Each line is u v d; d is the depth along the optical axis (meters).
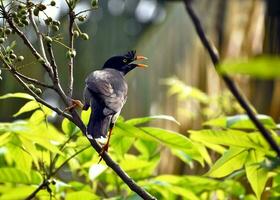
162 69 15.05
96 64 20.38
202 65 14.70
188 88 12.97
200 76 14.65
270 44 13.77
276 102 12.90
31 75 17.64
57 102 19.16
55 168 9.67
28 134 8.67
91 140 7.85
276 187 8.84
